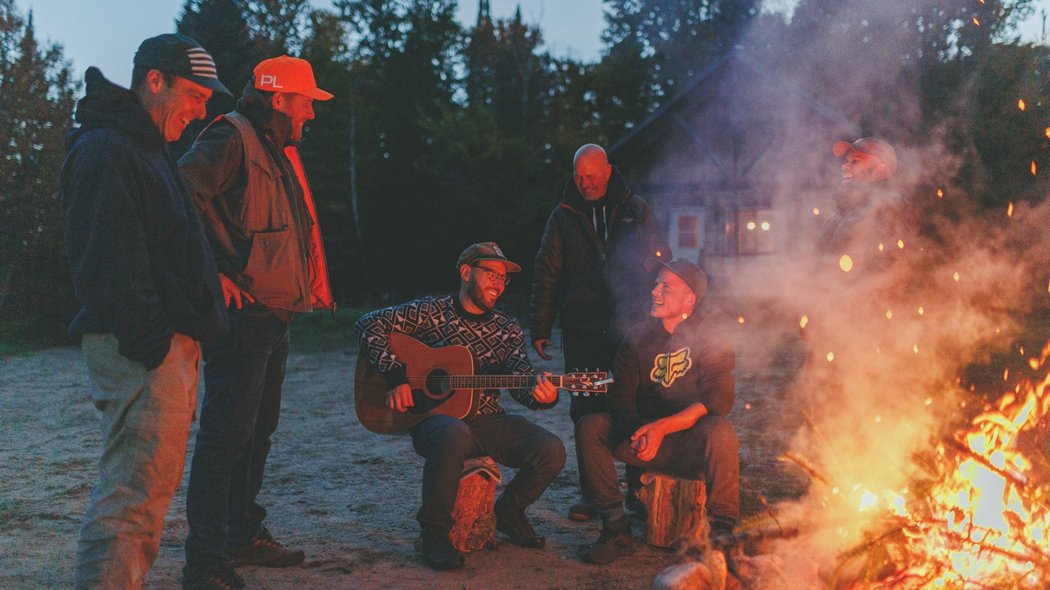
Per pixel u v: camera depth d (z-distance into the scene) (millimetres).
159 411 2914
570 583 3750
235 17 25562
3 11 17828
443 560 3918
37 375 11000
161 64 3002
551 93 48062
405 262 32094
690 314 4348
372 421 4336
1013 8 20688
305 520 4750
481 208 32031
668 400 4289
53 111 17453
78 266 2768
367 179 35562
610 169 4973
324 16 40000
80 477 5680
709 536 3855
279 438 7125
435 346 4426
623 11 44562
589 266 4949
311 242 3928
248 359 3527
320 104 35500
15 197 16391
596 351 4965
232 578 3545
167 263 2971
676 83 38938
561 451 4203
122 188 2779
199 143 3471
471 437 4152
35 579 3711
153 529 2969
